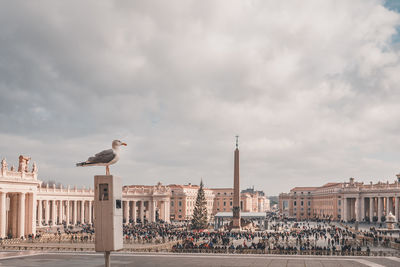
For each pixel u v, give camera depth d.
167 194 161.25
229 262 42.53
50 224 121.69
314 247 61.75
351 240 78.56
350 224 146.88
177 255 49.00
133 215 162.12
